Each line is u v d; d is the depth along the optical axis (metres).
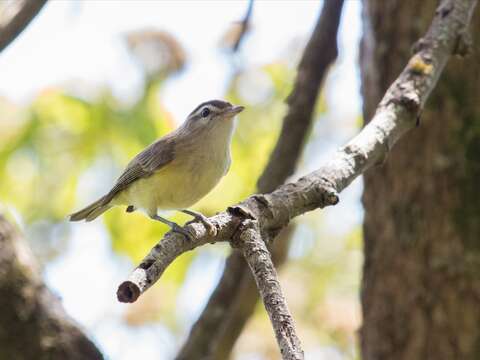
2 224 10.26
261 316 16.77
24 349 9.66
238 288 11.27
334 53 11.75
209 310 11.25
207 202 15.23
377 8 11.31
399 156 10.68
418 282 10.28
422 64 8.54
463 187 10.30
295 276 17.39
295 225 12.30
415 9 10.98
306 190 7.01
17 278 9.90
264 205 6.71
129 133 15.83
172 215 15.33
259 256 6.21
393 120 8.00
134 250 15.97
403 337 10.26
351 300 16.95
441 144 10.48
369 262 10.87
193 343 11.19
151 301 16.88
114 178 15.86
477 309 9.98
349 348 16.22
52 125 15.95
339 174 7.29
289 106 11.76
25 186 16.16
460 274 10.09
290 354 5.32
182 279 16.56
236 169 15.70
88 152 15.88
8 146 15.88
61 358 9.69
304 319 16.67
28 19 9.36
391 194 10.72
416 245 10.38
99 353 10.00
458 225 10.23
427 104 10.55
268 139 16.08
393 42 11.10
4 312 9.70
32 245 16.55
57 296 10.31
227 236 6.41
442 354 9.98
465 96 10.49
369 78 11.35
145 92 15.97
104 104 15.95
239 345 16.33
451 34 8.91
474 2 9.31
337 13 11.62
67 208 16.17
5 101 15.98
